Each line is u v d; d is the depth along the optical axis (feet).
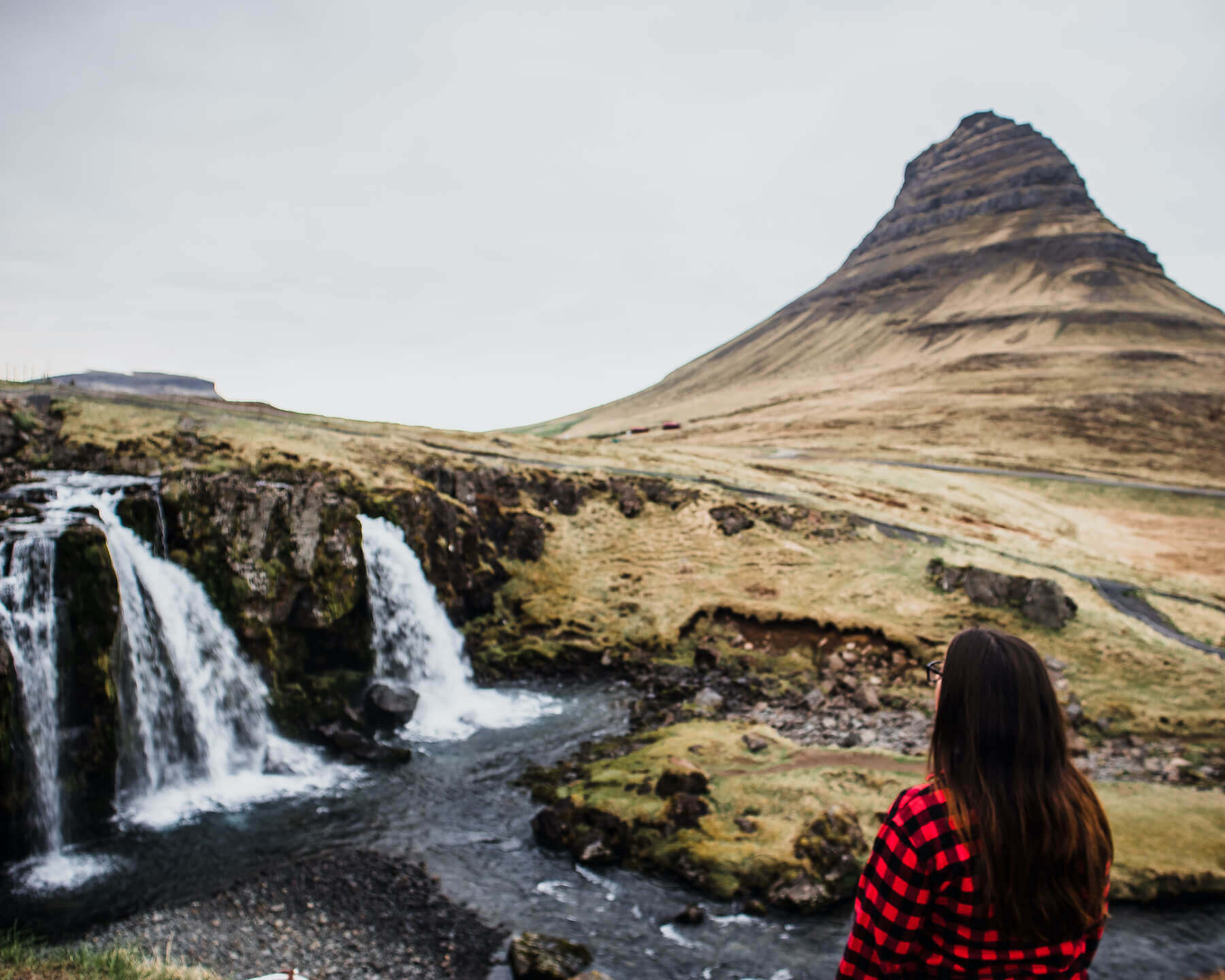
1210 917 54.29
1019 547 180.24
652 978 45.80
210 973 35.76
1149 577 168.45
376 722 90.02
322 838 63.10
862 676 109.81
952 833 9.02
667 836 61.62
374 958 47.06
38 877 56.24
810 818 63.16
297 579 91.66
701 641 121.19
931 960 9.45
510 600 129.59
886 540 160.97
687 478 202.08
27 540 68.13
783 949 49.34
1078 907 8.90
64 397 138.82
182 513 89.76
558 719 95.66
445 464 149.07
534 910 53.36
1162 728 94.89
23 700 63.21
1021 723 9.20
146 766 73.61
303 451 130.62
